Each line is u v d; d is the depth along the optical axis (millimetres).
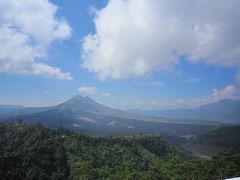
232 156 157125
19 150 187875
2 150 182000
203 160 168250
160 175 155750
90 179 162500
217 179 138375
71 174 169750
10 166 156125
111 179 157875
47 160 178625
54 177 162500
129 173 164625
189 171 150375
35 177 155375
